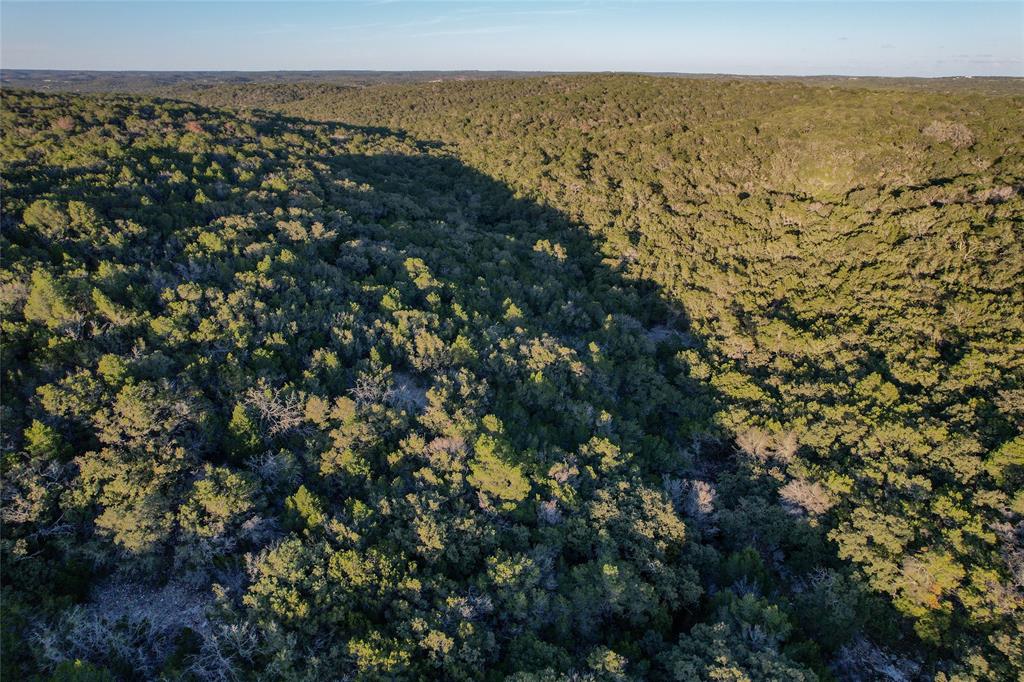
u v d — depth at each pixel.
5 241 44.44
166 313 42.41
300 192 71.75
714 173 89.38
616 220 85.50
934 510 38.22
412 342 48.41
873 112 88.94
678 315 68.88
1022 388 44.16
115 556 29.20
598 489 38.47
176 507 31.03
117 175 64.00
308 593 28.05
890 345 52.91
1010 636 31.72
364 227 69.06
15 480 28.30
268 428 37.25
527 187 97.75
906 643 34.94
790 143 87.94
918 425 43.84
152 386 33.84
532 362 50.12
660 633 31.02
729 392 53.47
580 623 30.39
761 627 30.23
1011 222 58.16
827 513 41.28
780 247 71.12
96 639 24.69
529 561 31.19
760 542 41.41
